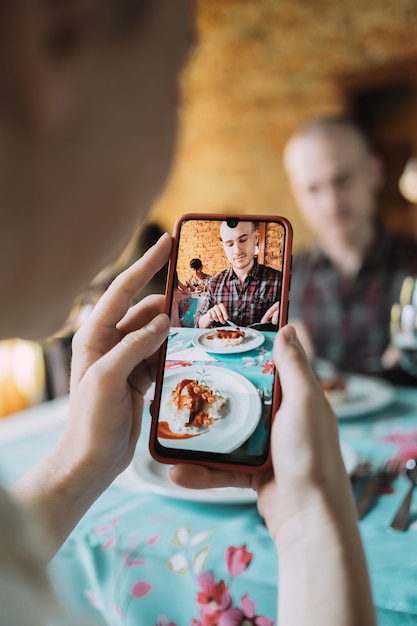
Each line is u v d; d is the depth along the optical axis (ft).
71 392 1.77
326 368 3.92
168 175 0.80
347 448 2.52
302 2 10.80
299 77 11.25
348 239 6.11
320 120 6.23
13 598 0.67
